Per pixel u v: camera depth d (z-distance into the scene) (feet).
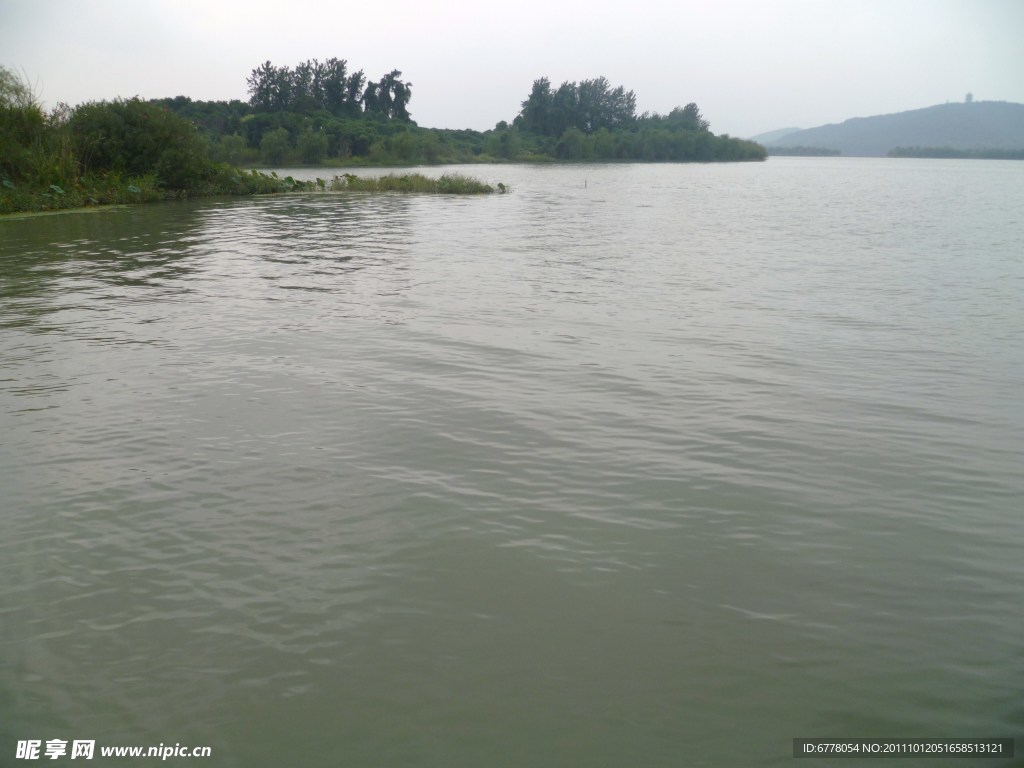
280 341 36.32
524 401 28.48
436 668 14.66
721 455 23.95
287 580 17.34
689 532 19.45
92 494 21.24
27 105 115.34
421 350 34.96
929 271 58.18
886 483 22.16
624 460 23.52
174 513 20.24
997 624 15.97
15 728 13.34
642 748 12.85
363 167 281.13
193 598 16.71
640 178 223.71
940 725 13.34
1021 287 51.42
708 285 51.80
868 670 14.64
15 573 17.61
